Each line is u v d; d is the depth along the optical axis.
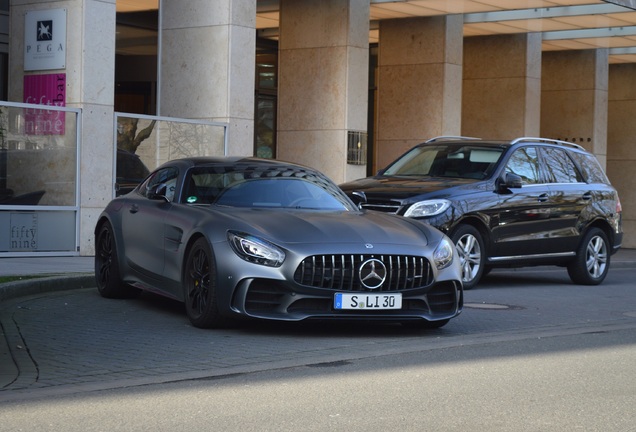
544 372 7.78
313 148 22.31
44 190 15.91
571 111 28.73
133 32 24.55
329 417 6.07
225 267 9.05
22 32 16.98
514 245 14.48
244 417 6.04
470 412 6.29
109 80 16.62
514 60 26.31
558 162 15.57
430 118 24.22
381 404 6.47
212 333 9.30
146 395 6.66
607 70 28.77
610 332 10.23
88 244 16.38
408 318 9.24
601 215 15.95
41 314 10.23
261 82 27.19
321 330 9.72
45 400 6.48
